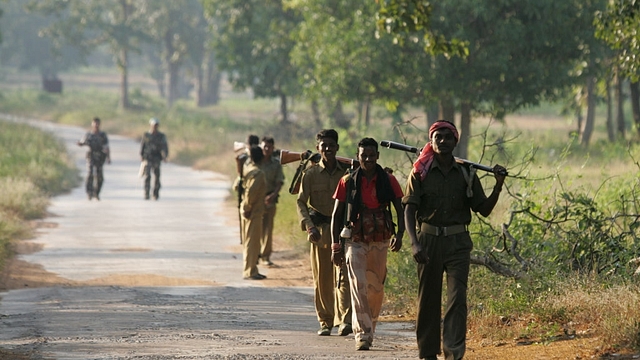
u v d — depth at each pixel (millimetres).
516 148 96688
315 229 29047
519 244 36688
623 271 31781
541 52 90938
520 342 26141
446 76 89125
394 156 87250
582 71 98312
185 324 31375
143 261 50094
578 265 34594
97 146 82000
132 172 111000
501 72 90125
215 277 45625
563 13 87688
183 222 68188
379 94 96500
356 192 26578
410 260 39094
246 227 45125
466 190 22797
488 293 33094
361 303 26422
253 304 37312
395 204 26469
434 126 22844
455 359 22156
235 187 46156
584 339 25047
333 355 24844
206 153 128750
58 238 58656
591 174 72188
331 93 97188
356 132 105625
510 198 50000
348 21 96812
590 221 35906
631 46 46531
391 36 89688
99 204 79562
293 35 109250
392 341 28453
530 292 31500
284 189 70812
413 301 35344
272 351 25594
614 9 45281
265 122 159500
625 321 24500
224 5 144750
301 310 36156
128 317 32812
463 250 22859
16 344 26625
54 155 107625
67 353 24938
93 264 48844
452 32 86750
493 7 85250
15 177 80562
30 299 37844
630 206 44094
